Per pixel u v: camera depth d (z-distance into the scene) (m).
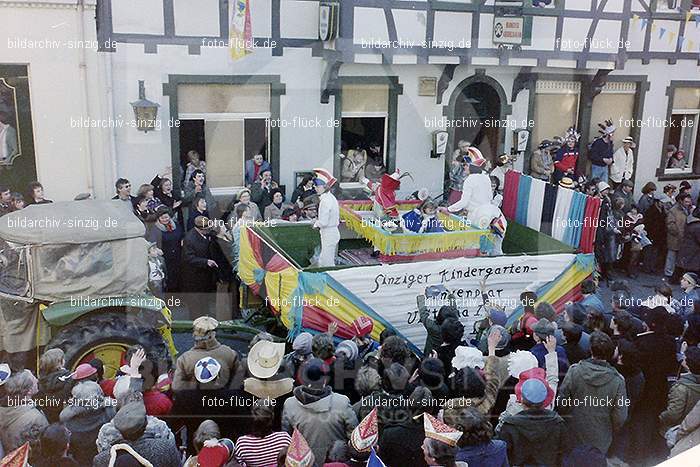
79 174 5.73
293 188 6.38
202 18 5.86
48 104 5.54
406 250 5.95
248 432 4.38
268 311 5.90
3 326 4.79
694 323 5.52
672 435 5.05
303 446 3.53
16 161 5.51
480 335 5.45
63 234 4.81
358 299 5.50
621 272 6.36
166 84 5.84
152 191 5.74
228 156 6.12
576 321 5.32
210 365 4.27
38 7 5.36
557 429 4.39
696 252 6.25
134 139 5.80
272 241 6.23
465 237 6.12
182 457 4.23
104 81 5.64
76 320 4.80
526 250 6.55
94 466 3.73
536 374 4.50
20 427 4.17
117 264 4.94
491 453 3.83
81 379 4.41
